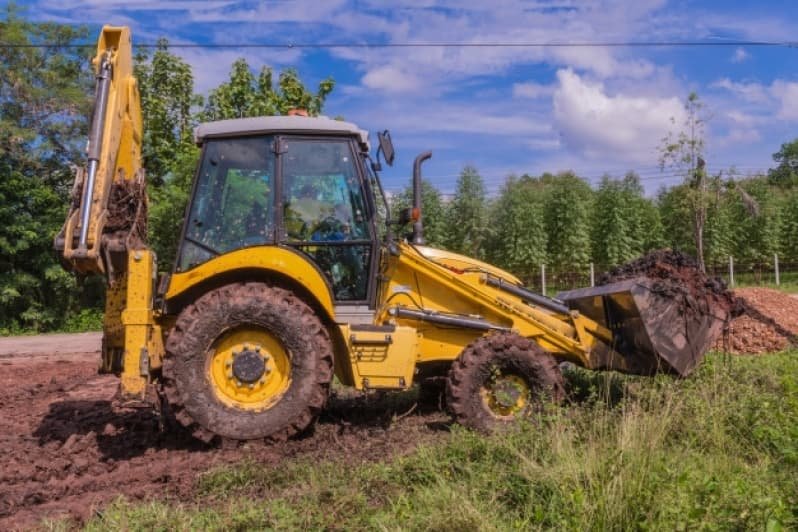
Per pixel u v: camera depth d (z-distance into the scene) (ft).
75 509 14.06
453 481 14.08
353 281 20.04
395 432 19.74
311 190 19.98
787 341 33.86
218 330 18.30
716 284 21.52
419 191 21.84
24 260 72.23
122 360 19.58
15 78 72.95
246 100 63.31
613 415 16.37
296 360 18.53
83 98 75.92
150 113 65.46
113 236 18.37
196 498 14.57
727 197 61.36
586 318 21.74
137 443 19.24
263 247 18.98
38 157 73.00
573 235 105.19
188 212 19.67
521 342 19.69
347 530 12.16
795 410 16.96
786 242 117.08
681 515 10.91
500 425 18.98
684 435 16.08
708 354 24.48
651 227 112.57
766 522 10.71
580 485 12.24
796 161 241.14
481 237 108.37
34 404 26.89
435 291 21.38
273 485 15.02
